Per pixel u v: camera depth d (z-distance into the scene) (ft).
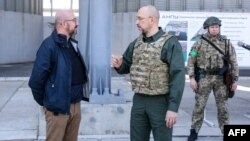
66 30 14.61
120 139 23.65
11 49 89.61
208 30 21.21
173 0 79.77
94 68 27.30
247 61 28.04
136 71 14.08
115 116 24.94
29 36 96.84
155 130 14.16
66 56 14.60
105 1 27.50
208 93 21.86
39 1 101.81
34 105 33.86
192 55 21.58
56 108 14.38
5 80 55.31
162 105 14.07
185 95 41.32
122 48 87.92
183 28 28.04
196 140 23.17
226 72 21.34
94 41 27.48
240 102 36.68
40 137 23.56
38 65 14.19
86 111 24.76
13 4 90.79
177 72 13.53
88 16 28.48
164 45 13.69
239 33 28.02
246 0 79.82
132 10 84.94
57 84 14.32
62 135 14.92
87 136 24.17
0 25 85.35
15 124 26.61
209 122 26.78
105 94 26.86
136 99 14.46
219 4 79.77
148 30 13.89
